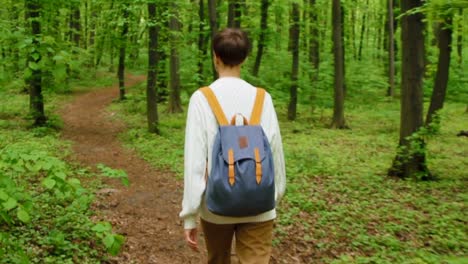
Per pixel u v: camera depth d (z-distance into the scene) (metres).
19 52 4.63
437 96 10.58
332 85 21.78
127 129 16.69
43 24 13.36
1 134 13.85
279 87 19.72
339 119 18.06
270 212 2.57
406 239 6.11
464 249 5.73
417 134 9.31
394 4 30.31
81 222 6.21
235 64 2.65
